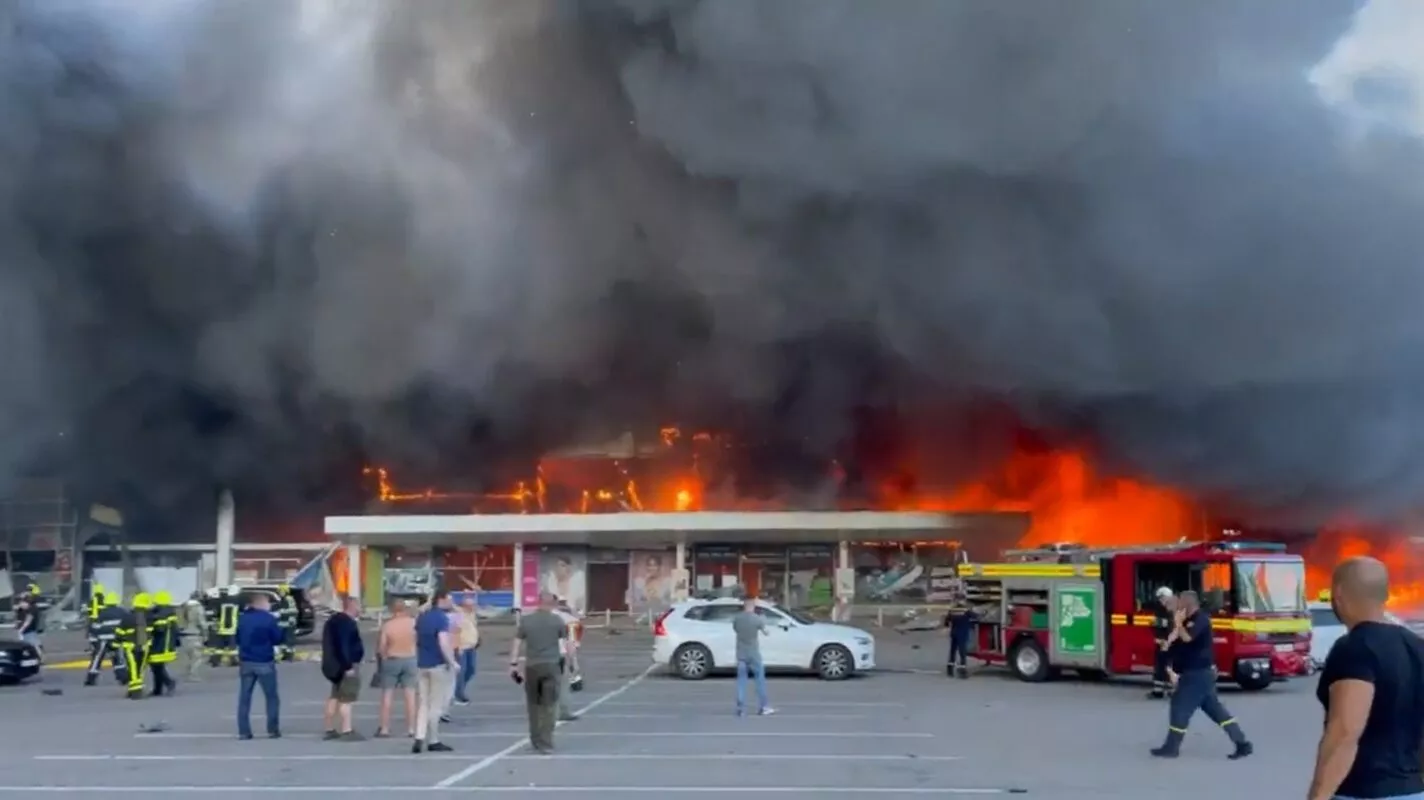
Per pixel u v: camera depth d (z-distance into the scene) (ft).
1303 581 64.95
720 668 73.20
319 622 122.01
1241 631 62.85
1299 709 56.80
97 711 58.18
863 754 41.88
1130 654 66.33
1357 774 15.01
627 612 123.85
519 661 44.45
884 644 102.12
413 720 46.98
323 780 36.86
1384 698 14.90
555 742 45.03
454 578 126.82
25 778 37.78
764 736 46.80
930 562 121.70
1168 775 37.42
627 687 67.62
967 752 42.39
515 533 124.26
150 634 64.54
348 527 124.77
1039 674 69.87
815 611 121.90
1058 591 69.36
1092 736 46.85
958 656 72.84
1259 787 35.29
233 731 49.52
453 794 34.14
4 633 108.37
